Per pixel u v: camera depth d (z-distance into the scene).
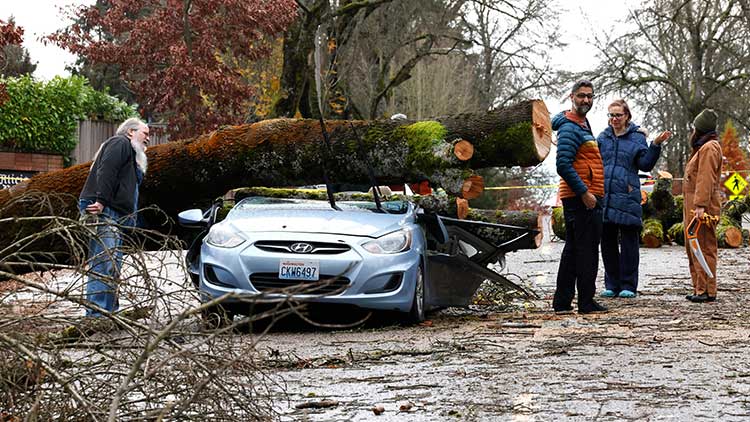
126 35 35.50
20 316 4.74
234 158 12.43
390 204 11.97
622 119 14.02
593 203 11.61
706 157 13.02
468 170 11.63
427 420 5.79
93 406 4.42
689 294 14.29
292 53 33.88
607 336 9.51
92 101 32.19
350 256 10.44
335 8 39.91
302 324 11.12
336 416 5.94
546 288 15.76
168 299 5.61
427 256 11.42
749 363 7.75
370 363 8.10
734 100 55.41
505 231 13.62
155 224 13.36
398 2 44.81
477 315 12.02
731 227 26.45
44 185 12.83
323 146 12.07
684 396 6.39
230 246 10.59
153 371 4.02
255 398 4.94
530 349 8.73
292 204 12.04
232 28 29.95
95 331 4.93
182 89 28.92
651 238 27.00
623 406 6.09
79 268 5.25
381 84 46.59
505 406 6.14
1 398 4.55
